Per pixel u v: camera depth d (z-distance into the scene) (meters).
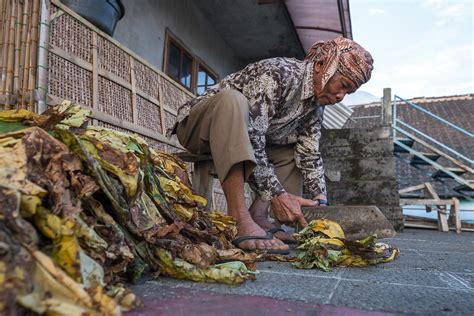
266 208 2.11
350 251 1.47
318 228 1.64
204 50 5.55
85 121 1.24
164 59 4.50
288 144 2.21
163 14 4.49
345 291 1.00
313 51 1.94
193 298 0.87
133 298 0.77
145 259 1.07
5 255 0.58
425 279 1.20
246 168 1.57
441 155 6.57
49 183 0.81
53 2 1.99
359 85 1.82
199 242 1.26
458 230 5.73
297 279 1.15
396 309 0.83
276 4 4.97
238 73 1.92
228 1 5.12
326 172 6.17
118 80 2.52
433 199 6.25
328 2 4.37
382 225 2.21
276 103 1.78
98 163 0.99
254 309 0.80
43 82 1.80
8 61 1.74
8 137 0.89
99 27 2.45
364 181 6.04
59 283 0.61
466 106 14.77
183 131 1.96
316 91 1.86
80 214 0.89
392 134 6.66
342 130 6.20
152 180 1.27
